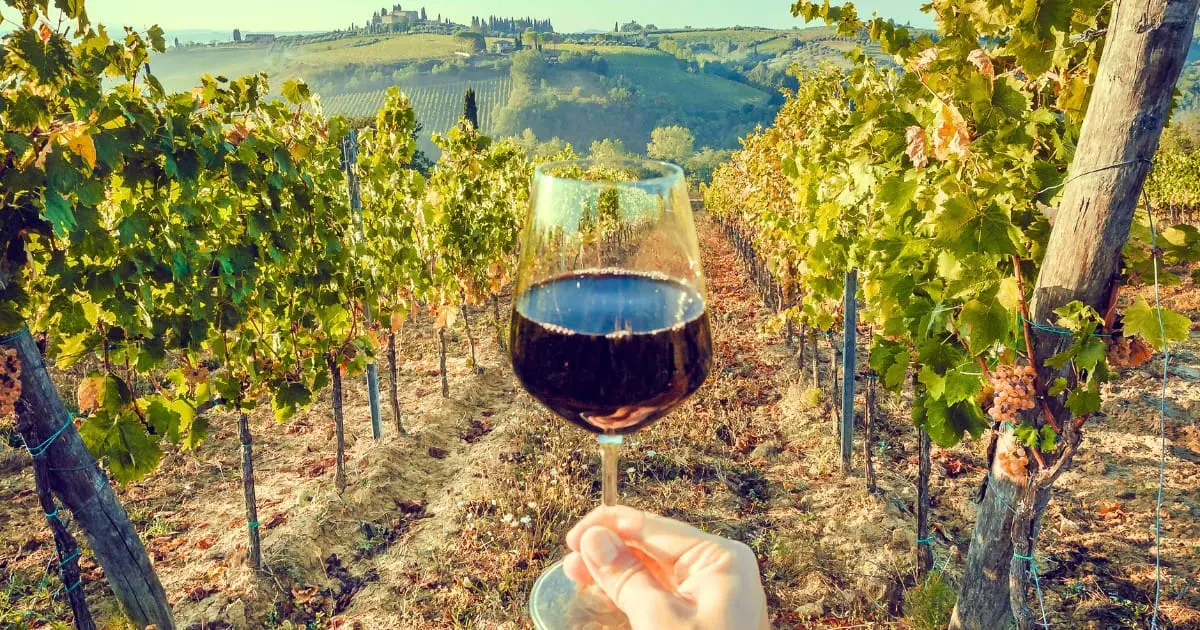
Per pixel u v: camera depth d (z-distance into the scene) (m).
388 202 8.67
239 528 6.16
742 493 6.95
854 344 6.87
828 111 6.92
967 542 5.98
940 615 4.55
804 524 6.22
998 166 3.29
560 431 7.89
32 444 3.84
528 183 13.35
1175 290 13.55
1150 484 6.79
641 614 0.95
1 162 3.54
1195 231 2.81
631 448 7.56
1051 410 3.19
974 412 3.47
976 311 3.11
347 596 5.52
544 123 179.25
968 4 3.50
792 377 10.02
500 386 10.04
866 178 5.02
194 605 5.18
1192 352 10.29
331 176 7.14
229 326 5.23
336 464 7.21
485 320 13.27
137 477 4.43
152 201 4.34
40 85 3.69
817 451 7.68
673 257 1.04
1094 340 2.79
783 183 9.61
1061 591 5.29
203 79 5.58
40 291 4.41
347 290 6.82
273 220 5.54
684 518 6.30
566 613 1.03
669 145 152.25
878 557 5.60
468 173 10.22
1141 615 4.95
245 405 5.25
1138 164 2.69
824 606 5.09
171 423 4.55
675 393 1.02
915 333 3.46
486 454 7.50
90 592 5.31
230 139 5.29
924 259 3.53
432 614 5.09
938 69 3.69
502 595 5.25
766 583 5.36
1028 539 3.39
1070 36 3.25
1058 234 2.95
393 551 6.01
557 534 5.95
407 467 7.42
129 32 4.27
